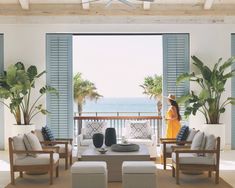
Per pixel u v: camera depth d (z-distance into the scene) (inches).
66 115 398.3
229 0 379.2
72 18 391.5
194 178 263.1
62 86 396.8
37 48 391.2
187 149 267.3
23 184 247.6
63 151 295.1
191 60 392.8
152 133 345.4
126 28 392.5
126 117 400.2
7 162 323.6
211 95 374.0
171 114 355.3
